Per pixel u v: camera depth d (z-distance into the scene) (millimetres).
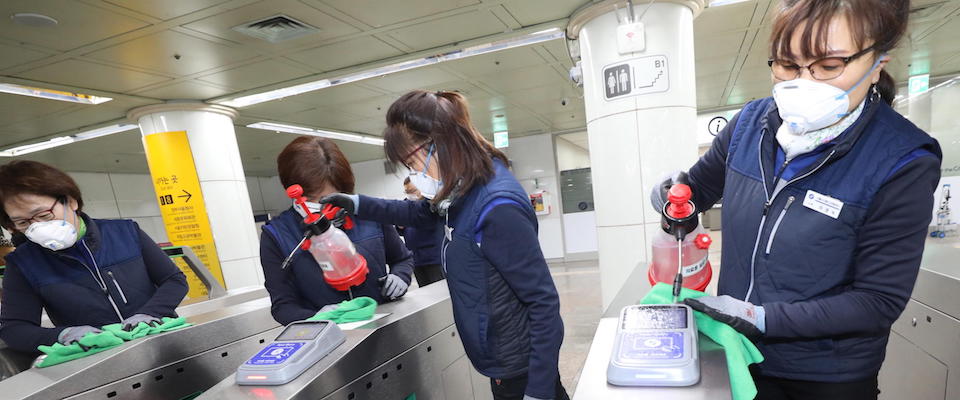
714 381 610
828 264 750
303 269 1368
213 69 3529
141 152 6832
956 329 1303
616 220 2943
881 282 682
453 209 1008
